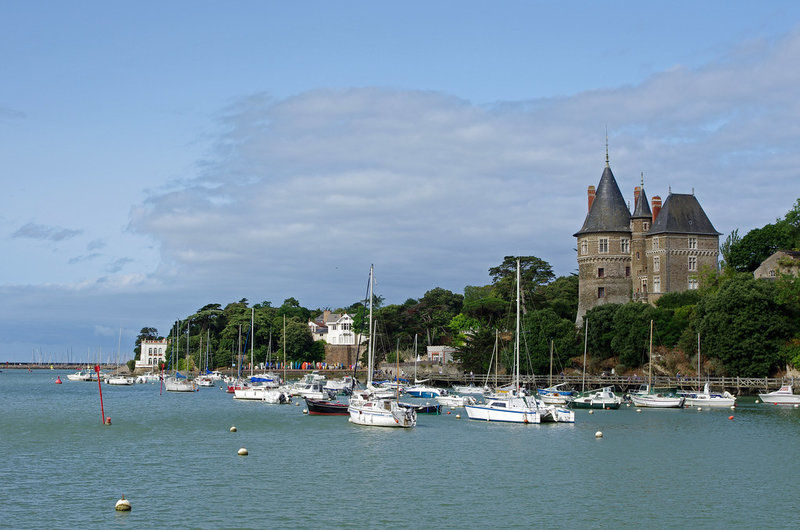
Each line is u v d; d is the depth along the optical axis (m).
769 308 131.12
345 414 104.69
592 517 49.94
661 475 62.19
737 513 51.22
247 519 48.50
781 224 159.75
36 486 56.50
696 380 133.25
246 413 108.38
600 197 173.62
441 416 104.69
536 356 154.38
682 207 166.50
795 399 119.62
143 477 59.75
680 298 153.88
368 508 51.31
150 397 145.25
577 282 196.62
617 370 150.00
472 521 48.78
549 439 80.81
